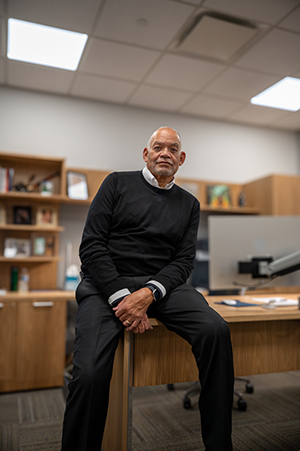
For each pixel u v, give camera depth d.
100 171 3.64
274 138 4.65
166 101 3.84
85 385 1.23
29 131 3.54
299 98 3.76
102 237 1.49
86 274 1.57
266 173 4.54
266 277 2.00
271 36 2.72
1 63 3.07
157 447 1.87
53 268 3.41
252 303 1.81
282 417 2.23
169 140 1.60
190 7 2.41
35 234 3.35
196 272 3.72
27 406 2.46
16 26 2.60
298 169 4.73
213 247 2.01
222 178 4.31
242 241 2.02
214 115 4.21
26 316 2.81
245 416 2.24
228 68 3.17
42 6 2.39
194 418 2.23
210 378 1.29
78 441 1.22
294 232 2.06
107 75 3.29
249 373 1.60
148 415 2.27
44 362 2.83
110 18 2.51
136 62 3.07
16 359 2.76
